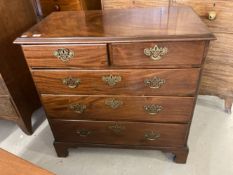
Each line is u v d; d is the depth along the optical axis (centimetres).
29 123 167
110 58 100
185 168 134
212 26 145
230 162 136
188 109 114
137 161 140
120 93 113
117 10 130
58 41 98
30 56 105
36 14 180
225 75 159
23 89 163
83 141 138
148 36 93
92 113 124
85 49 99
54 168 140
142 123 123
